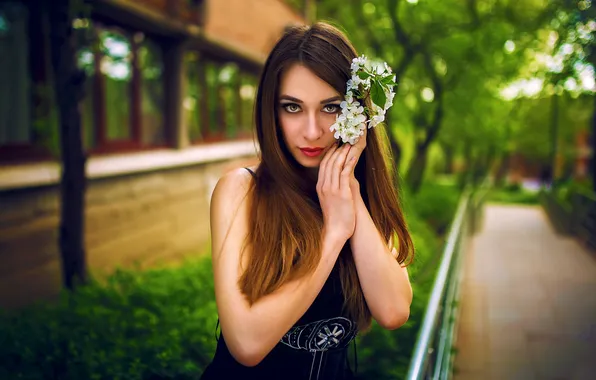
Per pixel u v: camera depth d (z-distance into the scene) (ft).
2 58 18.71
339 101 4.32
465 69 47.37
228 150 39.73
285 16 52.44
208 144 38.24
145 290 15.05
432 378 9.22
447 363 13.34
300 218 4.26
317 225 4.31
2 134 18.47
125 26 26.25
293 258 4.20
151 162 27.09
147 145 28.99
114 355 10.00
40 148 19.70
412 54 40.11
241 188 4.43
